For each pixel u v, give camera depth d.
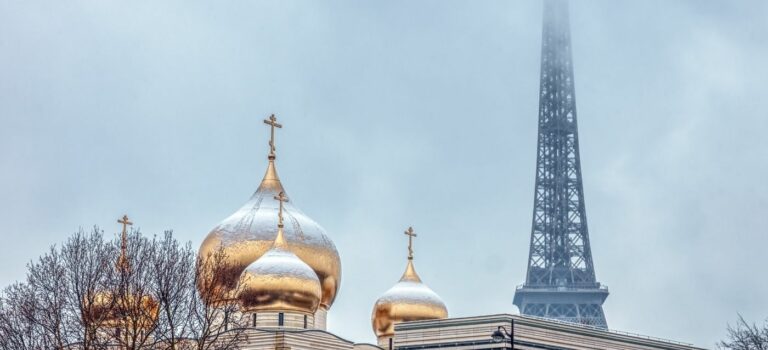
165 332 193.75
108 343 197.25
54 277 196.75
